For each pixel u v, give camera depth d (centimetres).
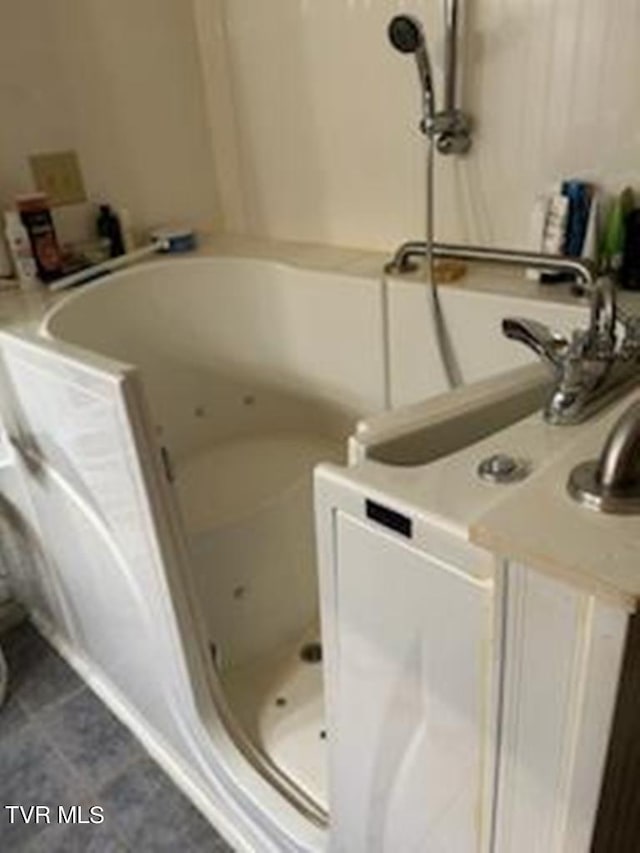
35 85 162
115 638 136
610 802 55
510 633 53
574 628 48
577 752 52
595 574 45
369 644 68
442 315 139
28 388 121
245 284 176
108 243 179
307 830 99
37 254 164
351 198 170
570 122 126
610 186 125
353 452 72
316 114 168
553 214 129
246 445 179
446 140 139
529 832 60
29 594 175
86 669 161
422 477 61
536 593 49
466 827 68
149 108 183
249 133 186
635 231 119
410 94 147
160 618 111
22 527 156
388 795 78
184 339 174
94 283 160
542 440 67
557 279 132
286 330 175
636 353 79
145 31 177
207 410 180
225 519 128
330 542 67
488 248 144
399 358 153
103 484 109
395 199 161
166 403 173
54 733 148
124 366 96
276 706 123
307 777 108
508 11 126
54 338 123
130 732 147
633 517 51
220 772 113
